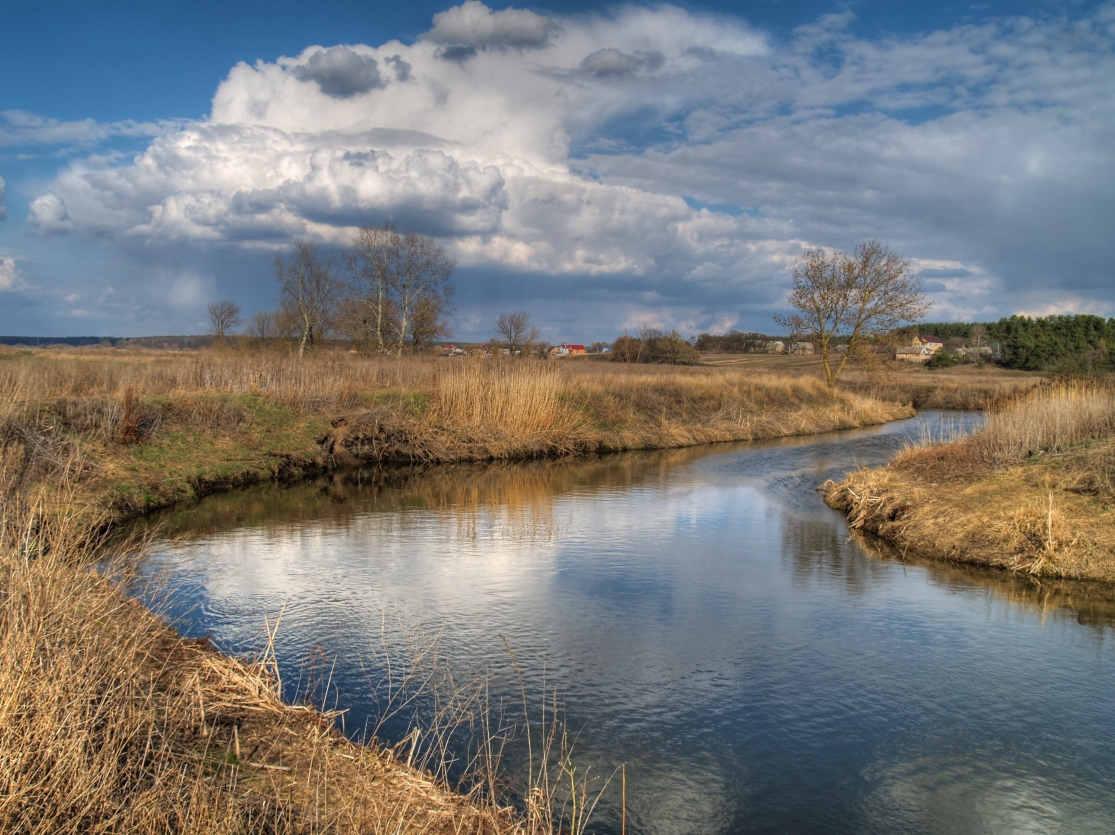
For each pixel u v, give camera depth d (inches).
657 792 217.3
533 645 319.0
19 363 792.3
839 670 300.8
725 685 286.0
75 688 186.5
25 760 158.2
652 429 1048.8
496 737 243.0
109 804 157.6
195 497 589.3
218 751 200.4
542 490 680.4
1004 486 507.5
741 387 1362.0
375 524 528.7
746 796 217.3
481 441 871.7
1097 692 283.9
